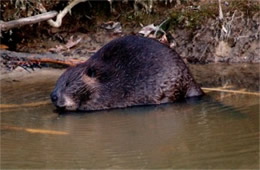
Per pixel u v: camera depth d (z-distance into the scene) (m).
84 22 12.80
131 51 9.03
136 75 8.89
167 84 8.89
